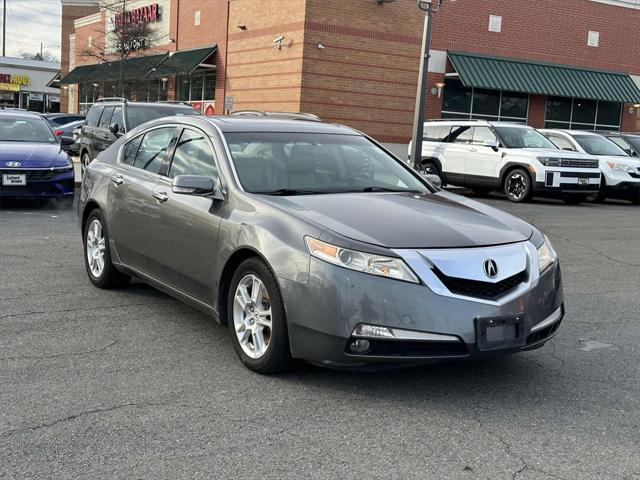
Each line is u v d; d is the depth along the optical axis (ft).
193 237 16.61
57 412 12.77
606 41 97.55
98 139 51.37
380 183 17.79
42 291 21.31
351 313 12.95
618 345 17.66
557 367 15.89
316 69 79.30
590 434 12.37
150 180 19.03
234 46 90.84
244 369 15.16
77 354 15.90
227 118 18.99
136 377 14.58
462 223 14.64
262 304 14.67
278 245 13.99
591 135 59.47
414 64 84.99
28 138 41.88
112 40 112.57
